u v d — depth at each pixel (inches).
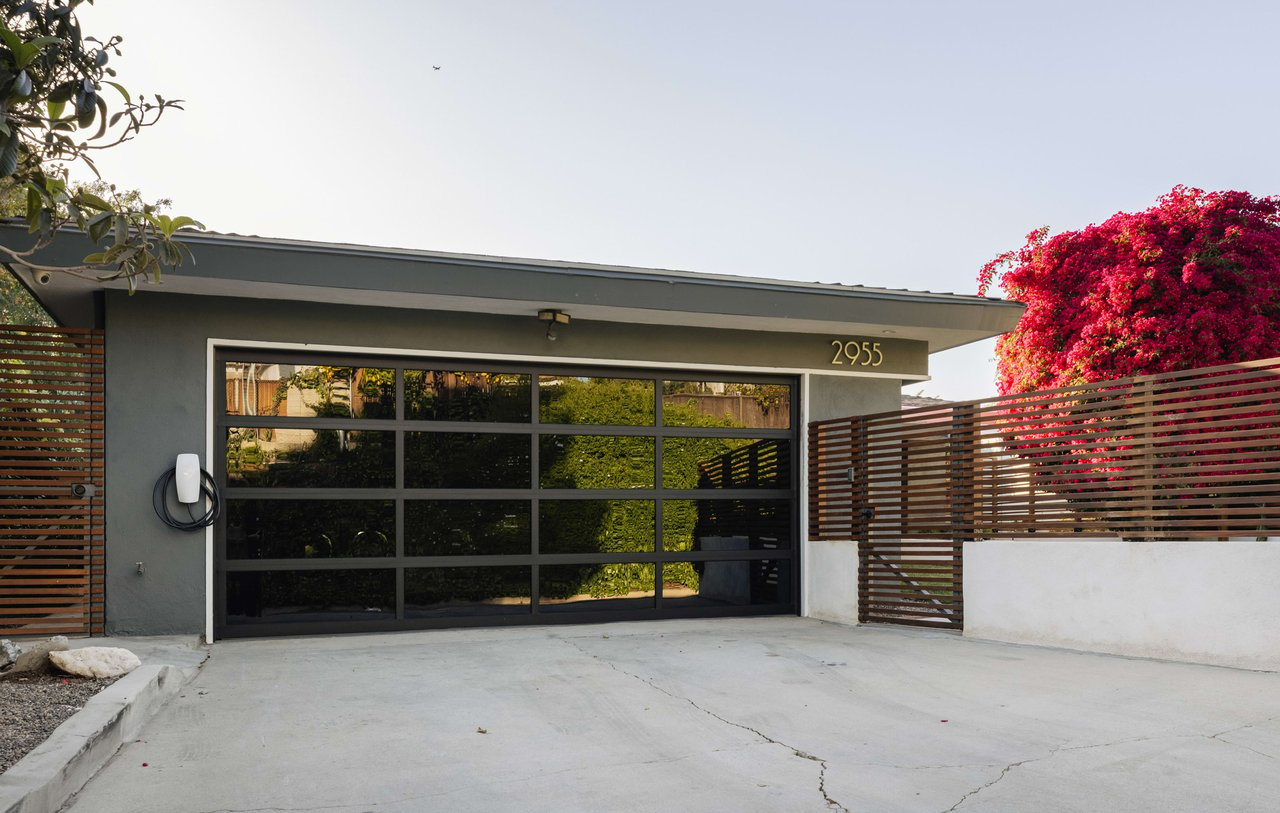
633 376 316.5
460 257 263.9
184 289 257.0
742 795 125.3
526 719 170.2
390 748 149.9
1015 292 477.4
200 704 183.0
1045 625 248.5
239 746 151.3
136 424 259.1
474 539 294.7
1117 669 211.5
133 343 260.1
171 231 130.7
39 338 253.3
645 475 316.5
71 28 114.3
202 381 264.8
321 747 150.6
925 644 257.8
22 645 235.0
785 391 337.1
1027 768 136.1
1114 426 235.1
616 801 123.0
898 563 294.7
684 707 179.8
